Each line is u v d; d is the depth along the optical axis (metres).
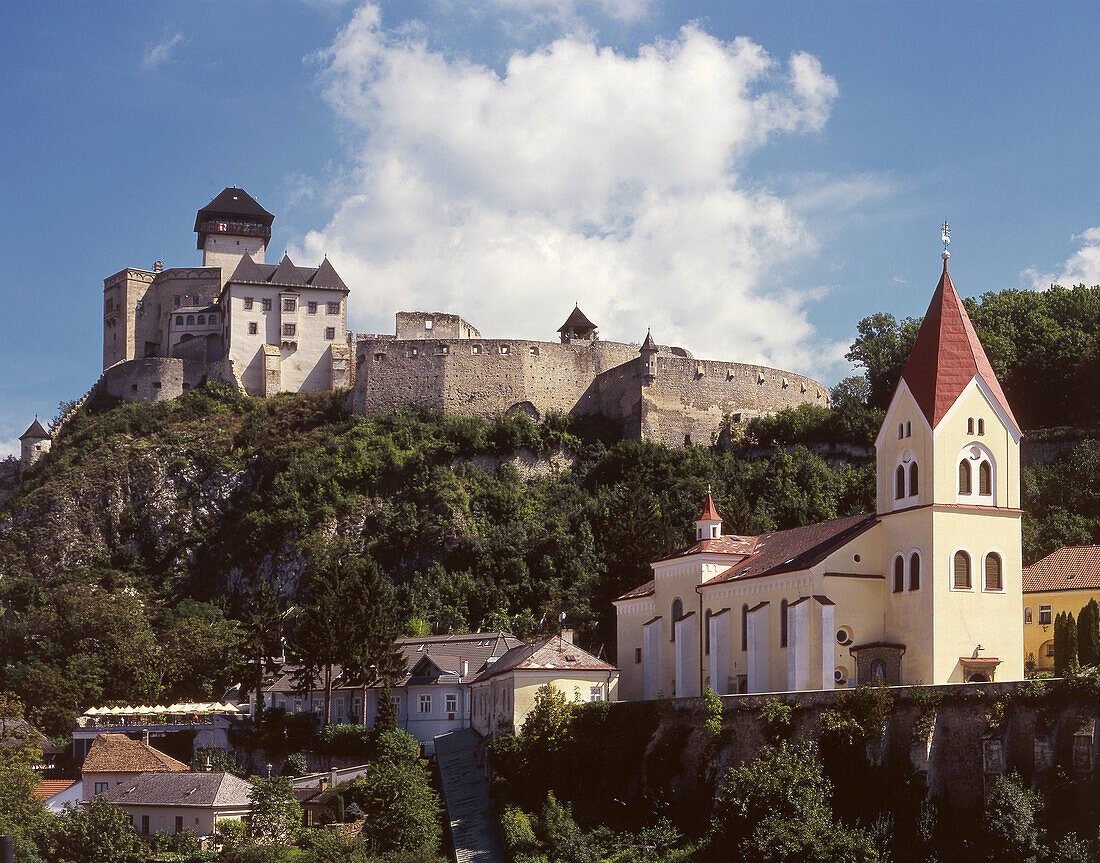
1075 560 117.38
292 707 153.38
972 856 74.31
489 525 188.38
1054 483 159.50
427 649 147.62
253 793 116.75
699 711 93.31
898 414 101.56
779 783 80.62
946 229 104.75
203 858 111.69
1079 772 72.94
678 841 88.44
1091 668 75.88
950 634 95.62
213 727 145.50
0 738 146.75
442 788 112.31
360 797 115.00
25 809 119.69
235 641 175.00
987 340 196.62
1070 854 69.56
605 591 153.75
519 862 87.44
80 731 152.38
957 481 97.69
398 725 141.50
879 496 103.00
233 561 197.25
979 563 97.31
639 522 156.00
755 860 77.62
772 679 103.62
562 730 101.62
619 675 116.81
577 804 97.31
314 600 151.75
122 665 171.88
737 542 117.69
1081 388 187.62
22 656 177.50
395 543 187.75
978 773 77.62
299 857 105.56
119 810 118.00
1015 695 77.44
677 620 117.56
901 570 99.31
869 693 83.06
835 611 99.00
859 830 78.06
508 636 147.38
